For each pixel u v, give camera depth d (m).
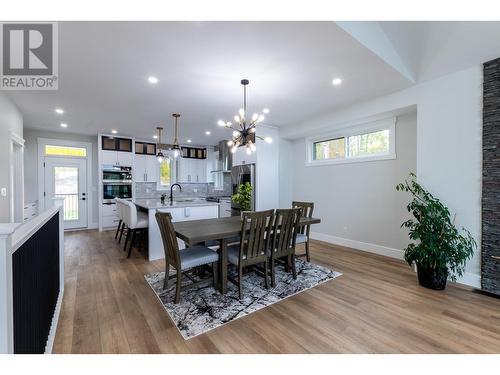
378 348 1.75
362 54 2.39
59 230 2.51
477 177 2.69
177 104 3.81
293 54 2.37
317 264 3.55
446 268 2.66
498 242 2.55
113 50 2.28
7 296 0.85
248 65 2.58
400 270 3.30
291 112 4.32
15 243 0.99
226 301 2.44
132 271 3.24
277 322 2.08
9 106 3.51
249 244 2.55
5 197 3.36
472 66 2.71
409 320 2.10
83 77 2.85
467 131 2.76
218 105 3.86
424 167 3.11
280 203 5.54
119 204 4.81
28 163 5.53
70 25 1.93
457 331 1.94
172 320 2.10
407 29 2.60
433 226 2.76
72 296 2.52
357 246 4.40
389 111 3.52
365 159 4.29
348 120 4.04
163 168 7.29
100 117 4.54
